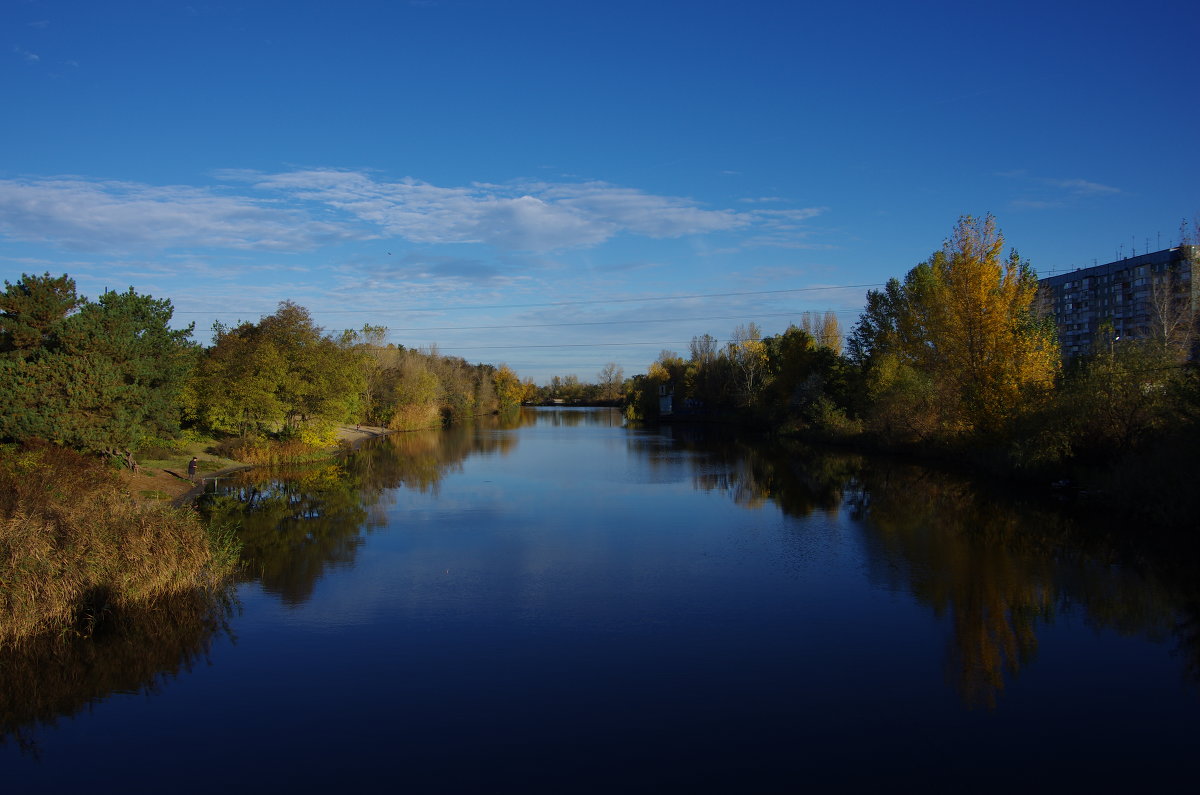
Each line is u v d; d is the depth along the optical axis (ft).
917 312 139.13
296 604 43.93
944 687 31.89
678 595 45.42
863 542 59.77
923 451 124.16
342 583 48.39
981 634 38.24
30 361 77.87
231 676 33.68
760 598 44.68
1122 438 78.84
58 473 62.08
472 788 24.35
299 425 140.67
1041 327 128.67
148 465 100.27
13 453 64.95
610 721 28.96
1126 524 64.54
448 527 67.46
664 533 64.34
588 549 58.08
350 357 177.88
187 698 31.50
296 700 31.17
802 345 204.74
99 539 42.98
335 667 34.58
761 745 27.02
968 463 108.37
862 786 24.23
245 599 44.93
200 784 24.94
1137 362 78.33
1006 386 100.42
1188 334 128.26
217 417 122.31
